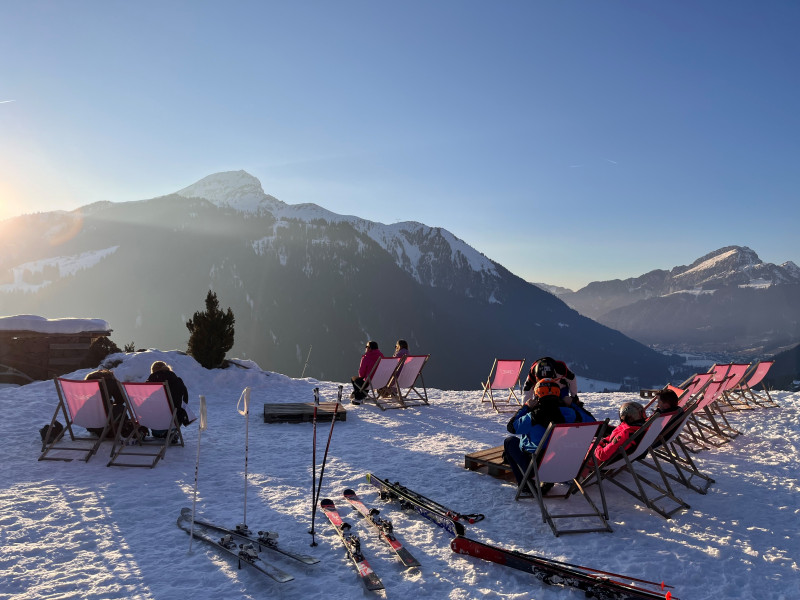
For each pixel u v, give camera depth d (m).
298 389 13.55
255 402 11.88
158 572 3.96
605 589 3.62
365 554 4.30
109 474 6.36
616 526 4.98
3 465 6.67
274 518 5.03
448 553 4.37
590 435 5.05
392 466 6.82
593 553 4.41
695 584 3.92
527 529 4.90
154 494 5.66
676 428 5.99
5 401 10.38
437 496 5.73
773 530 4.86
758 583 3.92
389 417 10.06
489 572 4.04
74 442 7.66
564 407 5.52
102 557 4.20
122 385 6.84
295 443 8.04
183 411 7.80
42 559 4.14
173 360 13.35
